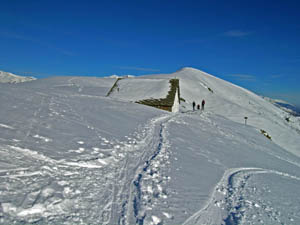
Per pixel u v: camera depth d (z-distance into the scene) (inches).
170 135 497.4
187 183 252.2
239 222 183.5
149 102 1122.0
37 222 138.3
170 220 170.6
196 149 433.7
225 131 805.2
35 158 224.5
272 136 1761.8
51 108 477.4
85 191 190.1
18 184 172.9
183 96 2272.4
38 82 2827.3
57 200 165.2
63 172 214.2
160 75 3302.2
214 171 325.7
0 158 204.8
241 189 270.7
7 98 487.8
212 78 3587.6
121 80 1589.6
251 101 2878.9
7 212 139.6
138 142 382.6
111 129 427.8
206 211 196.7
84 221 149.6
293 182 380.2
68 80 2970.0
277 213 215.2
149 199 196.2
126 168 265.3
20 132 283.4
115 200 185.9
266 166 463.5
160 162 304.0
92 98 869.2
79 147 285.9
